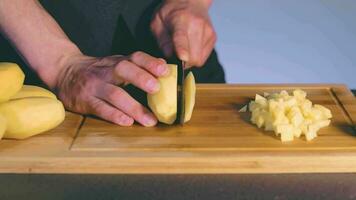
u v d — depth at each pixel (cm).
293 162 72
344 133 78
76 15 100
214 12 164
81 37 101
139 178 71
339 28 161
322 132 78
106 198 68
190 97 81
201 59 90
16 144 76
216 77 104
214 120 82
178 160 72
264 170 72
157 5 100
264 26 161
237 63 152
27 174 72
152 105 79
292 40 158
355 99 87
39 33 88
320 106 82
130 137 77
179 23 92
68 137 77
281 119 77
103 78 82
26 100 77
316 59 154
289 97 81
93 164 73
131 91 87
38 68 87
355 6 167
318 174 72
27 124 75
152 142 76
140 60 80
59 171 72
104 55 102
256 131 79
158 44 94
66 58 87
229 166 72
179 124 80
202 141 76
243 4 167
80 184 70
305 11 166
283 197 68
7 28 89
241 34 159
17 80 76
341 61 154
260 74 150
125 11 100
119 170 72
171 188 69
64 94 85
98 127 80
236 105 86
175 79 79
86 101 82
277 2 168
